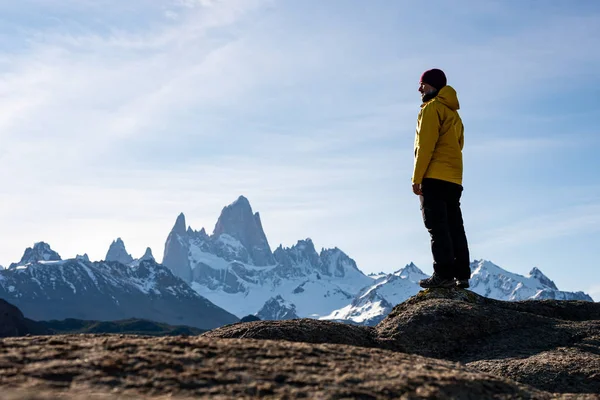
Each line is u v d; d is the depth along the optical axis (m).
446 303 15.21
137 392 6.85
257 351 8.54
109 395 6.55
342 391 7.25
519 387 8.56
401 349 14.09
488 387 8.23
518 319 15.04
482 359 13.57
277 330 13.78
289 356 8.41
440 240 15.83
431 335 14.38
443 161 15.63
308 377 7.61
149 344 8.49
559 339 14.27
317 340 13.77
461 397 7.71
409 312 15.08
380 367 8.27
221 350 8.41
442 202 15.73
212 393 6.99
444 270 15.97
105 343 8.43
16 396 6.20
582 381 12.07
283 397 6.98
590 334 14.46
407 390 7.49
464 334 14.48
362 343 14.12
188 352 8.20
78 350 8.06
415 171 15.62
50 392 6.59
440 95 15.75
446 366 9.06
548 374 12.32
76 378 7.09
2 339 8.72
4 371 7.12
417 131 15.83
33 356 7.70
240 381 7.36
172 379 7.25
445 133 15.65
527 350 13.77
